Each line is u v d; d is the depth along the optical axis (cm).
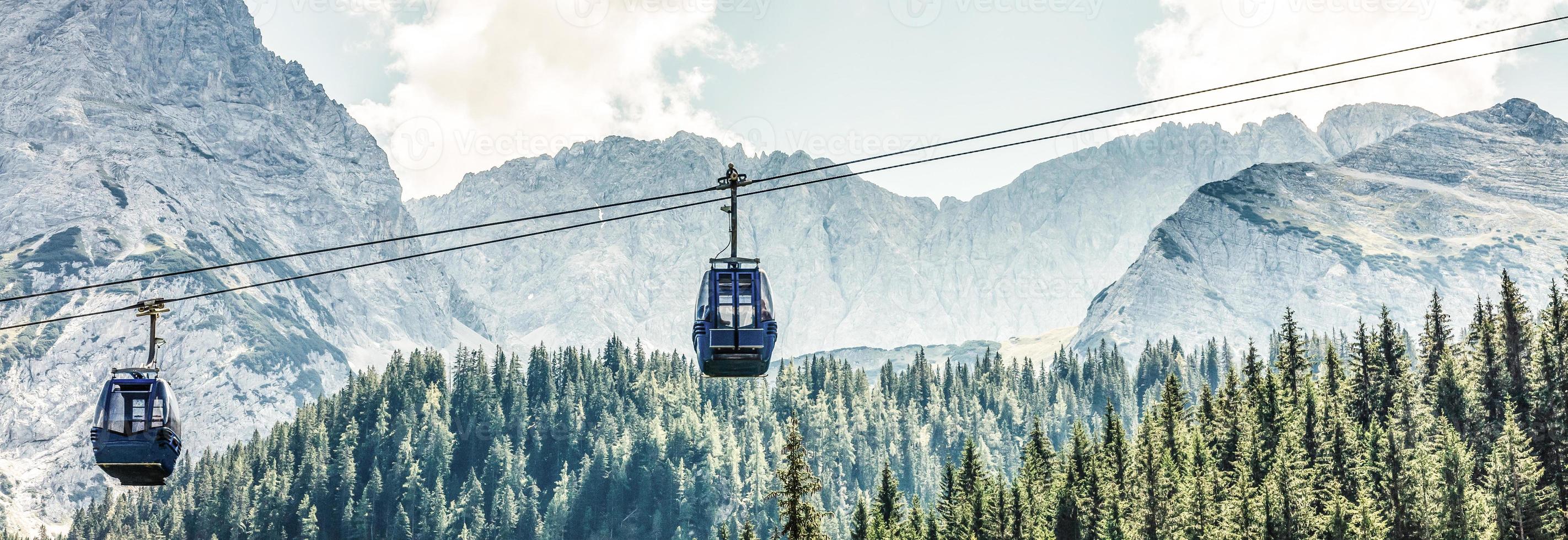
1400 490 9019
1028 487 12081
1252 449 10750
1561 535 8812
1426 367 12550
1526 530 8856
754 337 4478
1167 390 12700
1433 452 9681
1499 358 11012
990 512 11806
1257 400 12206
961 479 12825
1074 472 11888
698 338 4528
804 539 7988
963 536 11875
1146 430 11762
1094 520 11344
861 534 12925
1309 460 10744
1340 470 10338
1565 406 9919
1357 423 11162
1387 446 9656
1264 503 9081
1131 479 11281
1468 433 10700
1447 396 10969
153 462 4688
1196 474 10706
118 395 4691
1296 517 8988
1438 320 12812
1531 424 10181
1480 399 10838
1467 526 8712
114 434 4656
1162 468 10788
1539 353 10312
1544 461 9944
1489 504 8881
